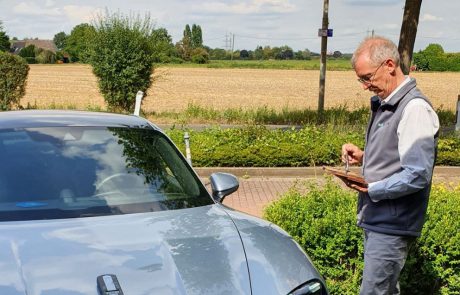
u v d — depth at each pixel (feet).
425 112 11.16
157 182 13.15
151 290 9.21
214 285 9.62
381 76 11.41
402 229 11.68
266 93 153.89
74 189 12.25
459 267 15.76
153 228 11.21
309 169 38.14
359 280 15.98
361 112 63.46
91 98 125.70
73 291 8.95
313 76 256.32
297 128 58.70
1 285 8.91
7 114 14.96
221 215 12.43
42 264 9.53
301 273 10.59
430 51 372.79
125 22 74.02
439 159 40.09
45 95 135.95
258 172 37.68
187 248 10.53
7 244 10.13
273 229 12.30
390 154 11.62
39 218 11.31
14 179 12.23
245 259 10.53
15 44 520.42
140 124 15.37
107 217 11.59
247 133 42.75
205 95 141.69
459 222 16.17
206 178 37.01
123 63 73.51
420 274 15.89
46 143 13.41
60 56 437.58
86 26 74.43
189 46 423.64
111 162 13.32
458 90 183.01
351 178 11.62
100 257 9.87
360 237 15.98
